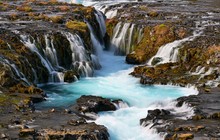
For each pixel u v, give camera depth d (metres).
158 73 40.22
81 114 30.38
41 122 28.09
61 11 57.34
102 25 57.69
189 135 25.81
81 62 42.19
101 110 31.41
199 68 39.53
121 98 34.59
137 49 48.00
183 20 53.22
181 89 36.56
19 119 28.44
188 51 42.34
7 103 31.23
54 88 37.44
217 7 65.50
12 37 41.47
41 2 66.38
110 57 50.69
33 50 40.69
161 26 49.03
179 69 40.53
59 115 29.64
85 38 47.22
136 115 30.81
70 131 26.28
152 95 35.34
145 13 57.81
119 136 27.81
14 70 36.12
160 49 45.34
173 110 31.12
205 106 30.98
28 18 51.69
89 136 25.78
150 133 27.61
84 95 34.06
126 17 56.16
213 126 27.53
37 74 38.88
